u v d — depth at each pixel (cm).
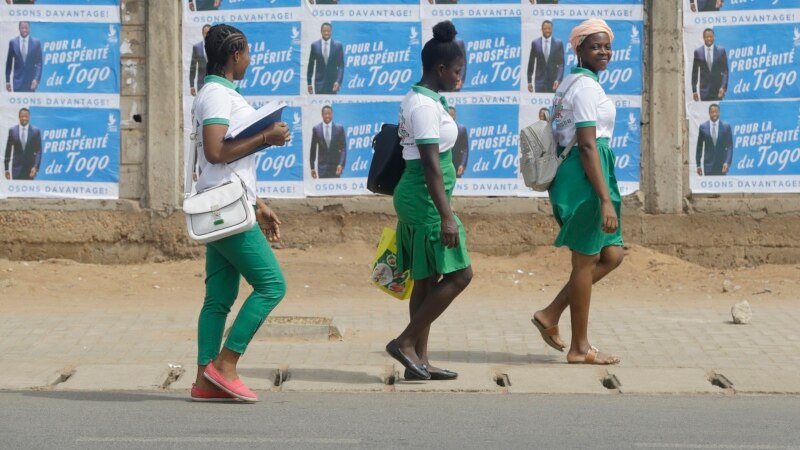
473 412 1661
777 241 3297
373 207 3341
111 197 3353
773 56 3275
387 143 1853
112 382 1866
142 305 2789
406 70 3309
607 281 3058
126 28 3334
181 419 1590
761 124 3288
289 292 2947
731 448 1445
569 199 1995
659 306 2734
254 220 1639
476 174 3316
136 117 3341
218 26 1698
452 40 1816
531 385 1861
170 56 3328
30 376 1914
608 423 1587
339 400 1753
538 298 2875
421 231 1822
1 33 3319
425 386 1850
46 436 1480
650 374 1939
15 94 3328
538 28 3294
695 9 3288
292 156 3328
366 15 3300
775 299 2845
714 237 3309
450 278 1834
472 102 3303
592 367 2016
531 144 2019
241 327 1689
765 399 1775
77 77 3334
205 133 1641
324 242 3347
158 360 2094
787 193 3291
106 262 3359
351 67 3312
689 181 3316
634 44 3303
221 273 1719
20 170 3341
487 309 2698
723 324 2472
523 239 3325
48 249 3356
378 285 1903
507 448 1436
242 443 1447
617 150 3322
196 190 1689
